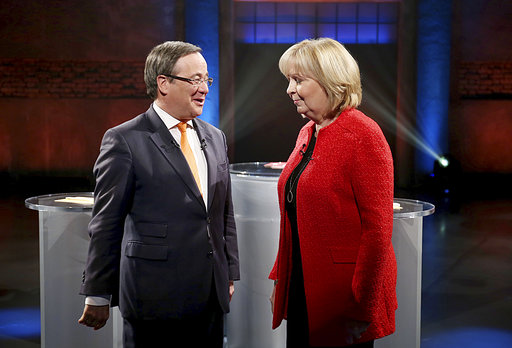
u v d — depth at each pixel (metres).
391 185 1.38
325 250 1.43
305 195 1.43
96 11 9.09
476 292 3.79
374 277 1.37
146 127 1.65
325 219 1.42
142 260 1.61
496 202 7.56
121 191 1.58
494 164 9.35
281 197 1.58
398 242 2.10
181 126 1.70
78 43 9.16
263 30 9.57
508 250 4.92
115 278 1.59
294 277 1.56
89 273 1.56
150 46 9.11
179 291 1.62
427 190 8.83
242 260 2.46
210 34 8.82
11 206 7.16
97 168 1.62
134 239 1.62
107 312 1.62
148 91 1.70
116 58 9.18
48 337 2.19
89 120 9.32
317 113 1.48
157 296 1.60
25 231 5.66
